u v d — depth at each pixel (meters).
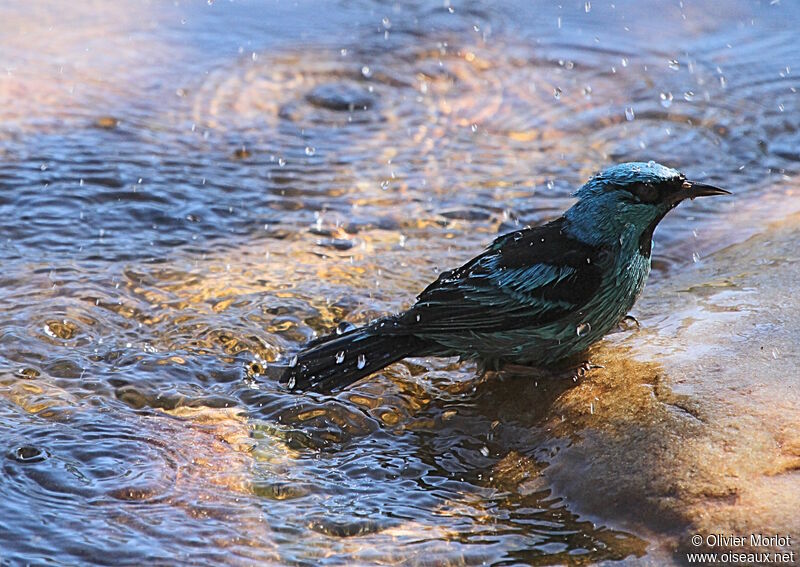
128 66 22.58
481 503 11.07
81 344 13.88
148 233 17.03
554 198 18.42
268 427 12.38
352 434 12.36
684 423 10.79
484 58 23.53
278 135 20.41
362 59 23.39
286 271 16.03
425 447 12.10
